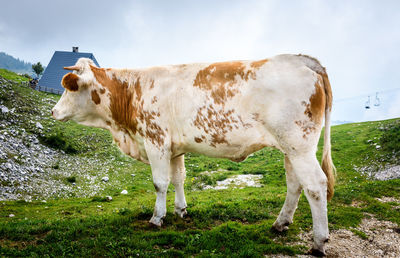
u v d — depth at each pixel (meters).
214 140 4.91
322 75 4.66
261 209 7.25
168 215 6.11
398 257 4.69
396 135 22.09
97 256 4.28
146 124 5.42
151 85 5.45
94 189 16.41
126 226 5.46
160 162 5.37
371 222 6.46
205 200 11.20
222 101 4.75
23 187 14.74
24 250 4.34
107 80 5.88
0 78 34.47
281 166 20.41
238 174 19.42
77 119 6.27
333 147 24.56
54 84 51.56
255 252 4.50
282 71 4.56
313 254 4.57
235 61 5.02
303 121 4.41
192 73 5.14
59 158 21.00
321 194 4.34
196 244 4.81
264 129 4.62
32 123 25.31
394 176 15.68
